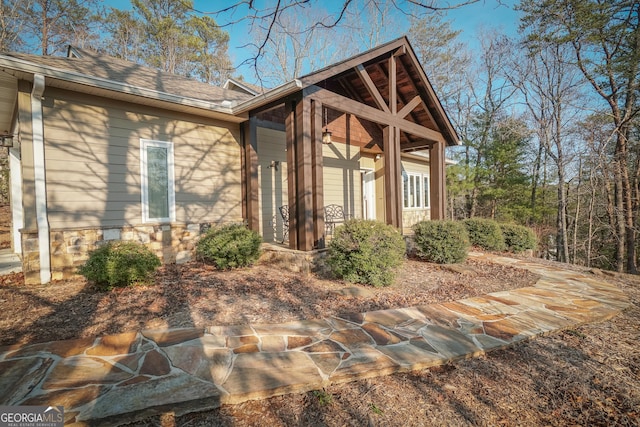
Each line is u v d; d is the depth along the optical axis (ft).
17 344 8.29
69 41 42.24
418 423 5.97
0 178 36.11
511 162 50.98
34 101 13.79
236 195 21.61
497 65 50.37
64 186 14.93
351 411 6.22
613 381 7.50
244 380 6.84
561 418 6.23
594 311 11.96
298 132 16.37
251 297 12.69
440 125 26.11
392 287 14.70
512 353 8.75
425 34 52.65
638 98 36.42
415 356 8.18
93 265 12.34
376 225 15.35
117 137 16.57
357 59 18.25
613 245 42.42
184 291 13.09
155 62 50.34
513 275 17.87
